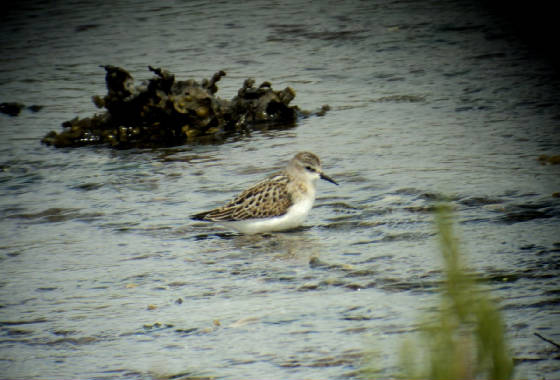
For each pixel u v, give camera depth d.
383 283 11.64
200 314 11.07
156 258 13.16
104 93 24.47
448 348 7.05
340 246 13.21
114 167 18.09
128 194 16.30
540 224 13.53
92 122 20.83
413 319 10.40
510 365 6.81
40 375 9.67
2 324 11.09
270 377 9.27
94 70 27.09
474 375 7.00
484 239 12.97
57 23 33.88
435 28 30.81
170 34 31.48
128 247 13.66
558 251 12.37
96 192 16.50
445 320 7.10
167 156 18.80
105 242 13.92
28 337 10.70
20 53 29.73
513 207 14.35
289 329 10.44
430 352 7.15
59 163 18.55
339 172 17.06
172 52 28.84
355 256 12.73
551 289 11.05
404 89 23.73
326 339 10.08
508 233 13.18
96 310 11.40
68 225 14.80
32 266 13.04
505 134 19.20
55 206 15.79
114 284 12.23
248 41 29.98
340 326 10.41
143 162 18.38
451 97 22.75
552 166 16.62
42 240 14.14
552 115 20.61
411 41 29.19
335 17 33.16
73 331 10.80
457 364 7.00
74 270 12.81
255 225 13.97
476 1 34.59
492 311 6.84
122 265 12.93
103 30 32.56
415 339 9.77
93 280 12.41
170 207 15.48
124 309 11.38
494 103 21.95
